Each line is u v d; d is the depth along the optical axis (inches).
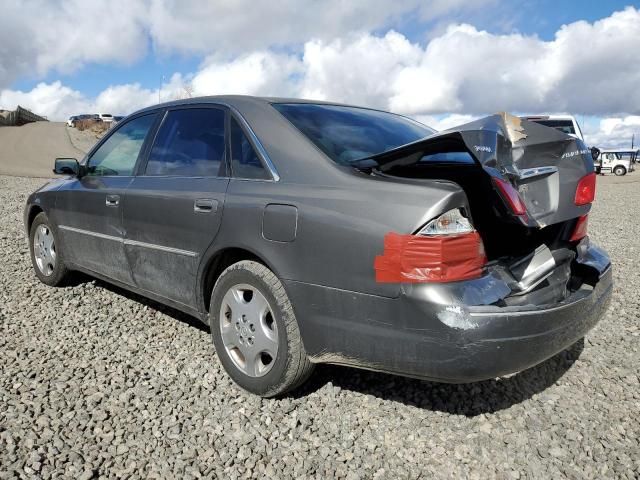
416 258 92.8
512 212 94.3
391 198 97.6
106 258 162.1
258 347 116.3
